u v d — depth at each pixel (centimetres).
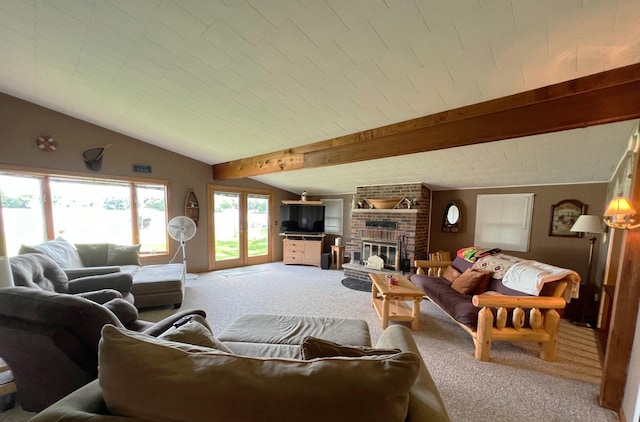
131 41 195
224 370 73
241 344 167
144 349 80
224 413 67
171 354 79
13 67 261
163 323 160
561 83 180
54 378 136
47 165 366
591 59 157
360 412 66
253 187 614
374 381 69
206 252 543
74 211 399
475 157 339
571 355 242
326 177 530
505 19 137
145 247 469
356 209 537
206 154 475
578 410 175
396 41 161
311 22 155
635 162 170
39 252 290
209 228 544
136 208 454
